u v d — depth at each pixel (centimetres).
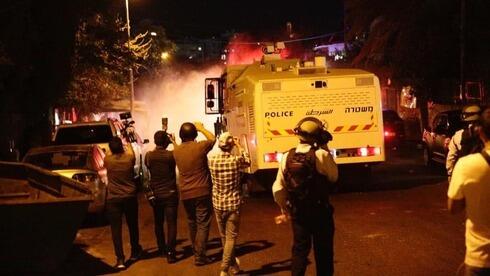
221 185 806
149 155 939
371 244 973
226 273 808
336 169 658
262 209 1402
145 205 1619
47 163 1391
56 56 1873
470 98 2570
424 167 2023
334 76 1449
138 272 900
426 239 985
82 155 1386
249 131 1510
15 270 872
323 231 658
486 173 435
